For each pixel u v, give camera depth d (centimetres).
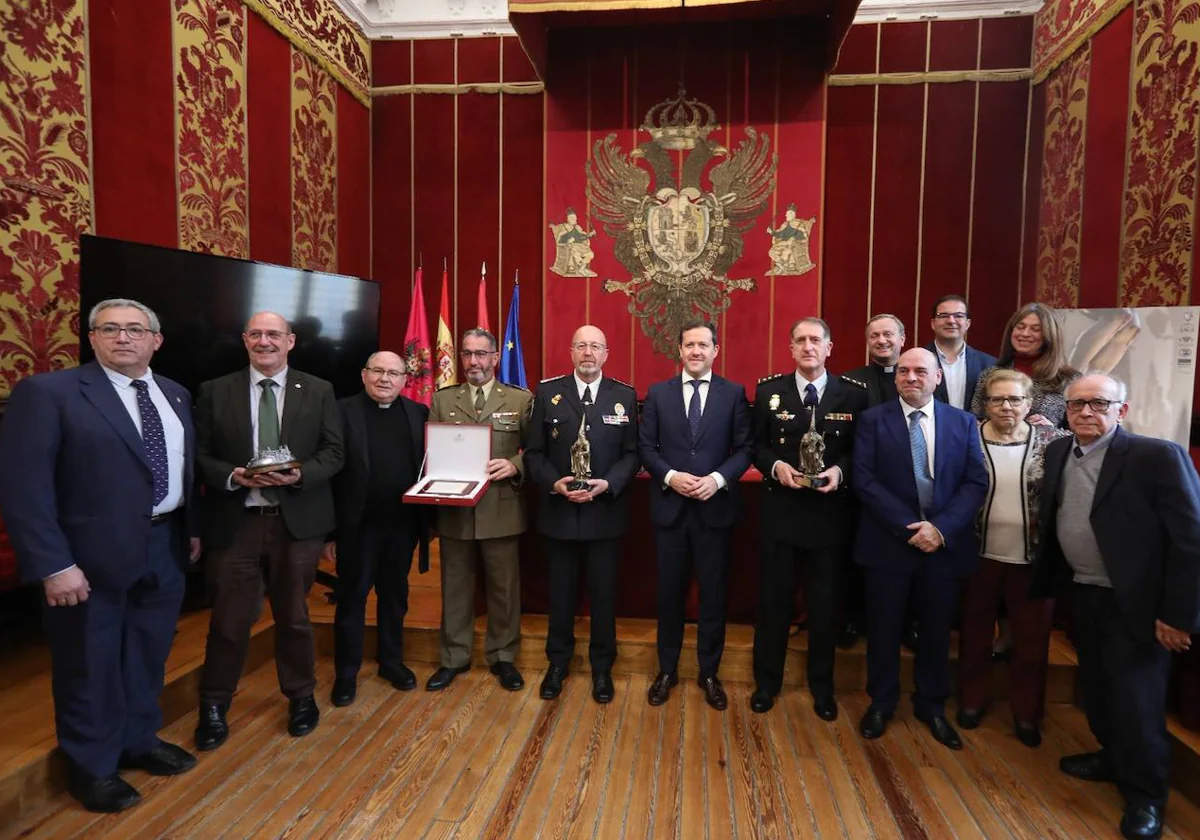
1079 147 411
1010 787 228
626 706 279
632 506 330
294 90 439
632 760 241
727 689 296
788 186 477
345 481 270
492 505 285
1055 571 235
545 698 283
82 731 205
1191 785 223
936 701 258
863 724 258
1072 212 418
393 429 284
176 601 230
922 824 209
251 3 395
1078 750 252
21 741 216
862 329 499
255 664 313
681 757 243
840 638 304
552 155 496
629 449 283
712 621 276
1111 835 205
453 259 535
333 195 487
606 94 489
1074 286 415
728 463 267
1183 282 321
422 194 535
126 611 220
